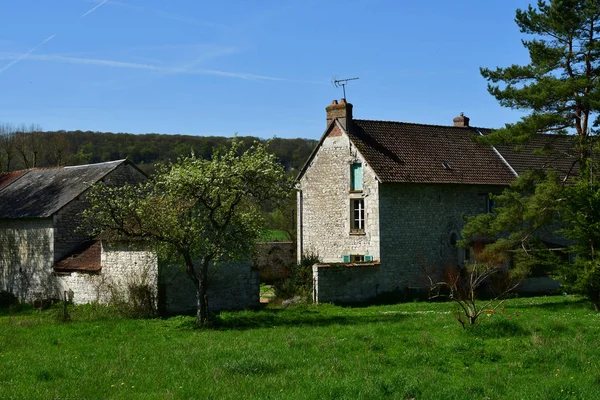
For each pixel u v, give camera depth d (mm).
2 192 34500
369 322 20469
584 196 23016
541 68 24828
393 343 15711
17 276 31250
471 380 11781
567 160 37625
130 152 80625
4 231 32062
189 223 20750
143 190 23953
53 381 12258
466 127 37250
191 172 20141
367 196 30625
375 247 30031
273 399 10453
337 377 12055
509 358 13523
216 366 13188
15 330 19688
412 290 30234
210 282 25703
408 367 13102
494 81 26000
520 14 25750
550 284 33312
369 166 30375
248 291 26984
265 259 38500
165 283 24297
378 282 29547
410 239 30859
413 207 31156
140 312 23672
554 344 14477
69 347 16375
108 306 25047
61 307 25422
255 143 22250
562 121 24344
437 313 22578
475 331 16734
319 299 27438
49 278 29266
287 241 41375
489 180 33531
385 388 10992
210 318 20734
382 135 33094
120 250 25562
